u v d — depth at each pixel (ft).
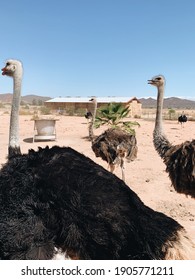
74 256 4.23
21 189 4.71
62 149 5.27
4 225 4.52
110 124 18.29
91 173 4.66
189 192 8.20
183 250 3.82
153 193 10.16
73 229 4.22
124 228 4.00
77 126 28.55
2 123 29.78
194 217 8.46
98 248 4.06
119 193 4.38
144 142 19.84
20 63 6.93
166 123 37.52
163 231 3.96
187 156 8.06
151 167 13.43
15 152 6.58
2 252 4.44
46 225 4.38
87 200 4.30
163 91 10.03
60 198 4.42
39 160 5.03
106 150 11.19
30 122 30.99
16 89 6.81
